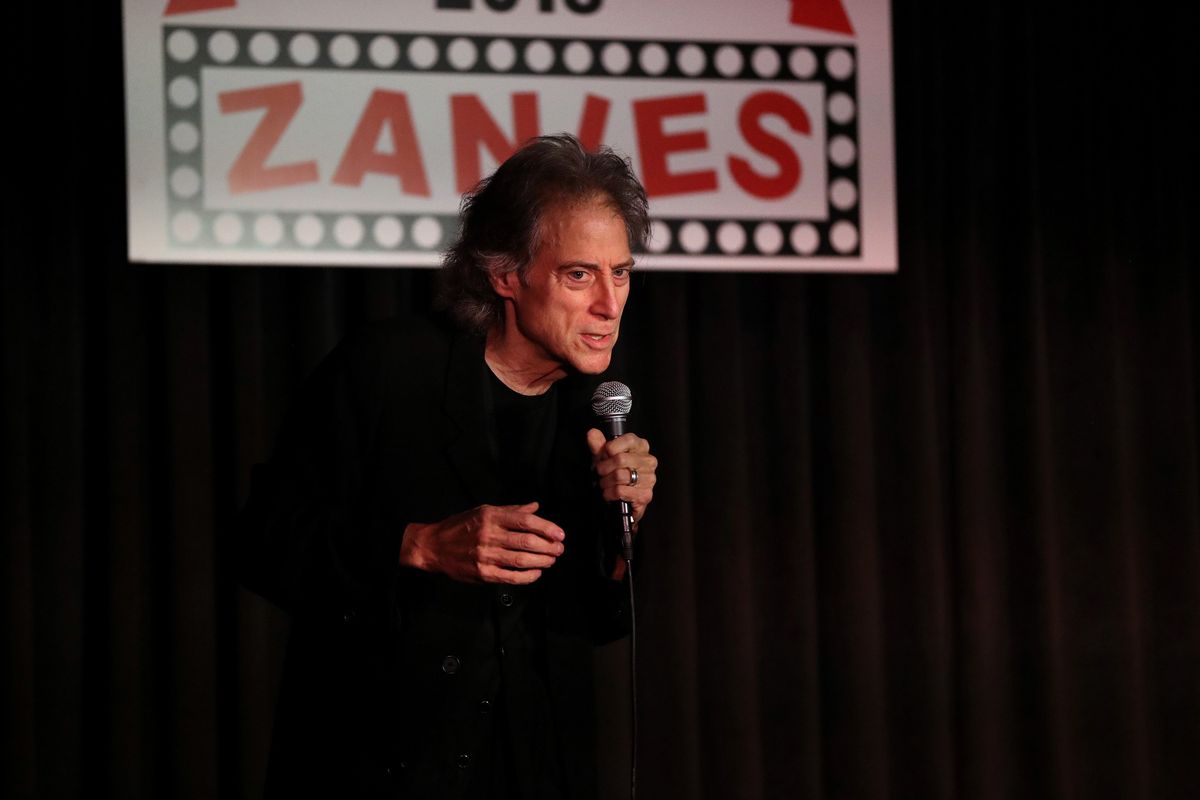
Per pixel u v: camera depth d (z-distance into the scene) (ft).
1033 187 27.35
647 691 24.94
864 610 26.02
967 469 26.78
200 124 23.73
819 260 25.54
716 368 25.84
